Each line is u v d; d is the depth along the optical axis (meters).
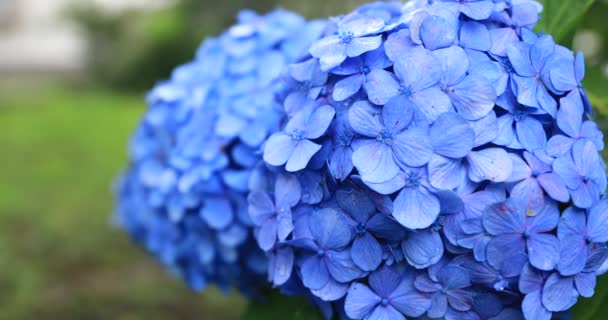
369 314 0.55
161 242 0.73
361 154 0.53
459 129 0.53
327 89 0.56
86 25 4.75
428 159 0.53
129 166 0.80
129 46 4.57
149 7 4.94
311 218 0.55
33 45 6.72
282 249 0.57
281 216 0.56
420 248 0.53
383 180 0.53
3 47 6.67
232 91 0.67
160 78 4.62
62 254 2.01
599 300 0.58
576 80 0.56
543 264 0.53
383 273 0.54
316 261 0.55
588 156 0.54
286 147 0.56
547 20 0.62
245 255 0.67
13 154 2.90
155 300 1.75
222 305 1.72
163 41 4.42
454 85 0.54
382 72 0.54
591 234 0.54
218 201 0.65
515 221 0.52
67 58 6.11
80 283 1.86
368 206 0.54
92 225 2.18
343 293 0.55
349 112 0.54
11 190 2.44
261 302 0.68
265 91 0.66
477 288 0.54
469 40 0.56
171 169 0.68
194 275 0.71
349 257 0.55
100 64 4.86
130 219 0.79
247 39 0.69
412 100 0.54
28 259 1.97
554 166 0.53
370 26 0.57
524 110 0.55
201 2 3.91
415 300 0.55
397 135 0.53
